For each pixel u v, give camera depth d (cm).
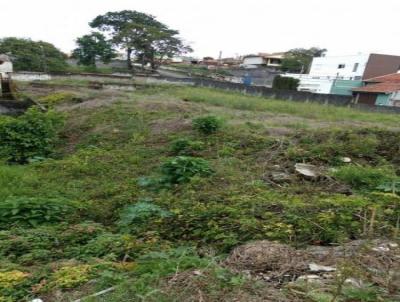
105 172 619
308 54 4972
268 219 352
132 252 303
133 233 354
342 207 371
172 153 719
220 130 839
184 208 399
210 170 555
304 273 245
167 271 243
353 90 2511
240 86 2330
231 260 269
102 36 3375
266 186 489
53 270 267
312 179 521
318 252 280
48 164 655
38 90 1703
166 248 308
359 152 648
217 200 421
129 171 620
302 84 3222
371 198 418
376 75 3098
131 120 1010
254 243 295
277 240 310
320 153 638
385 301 200
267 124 1011
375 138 718
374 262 248
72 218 405
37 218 389
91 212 430
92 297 220
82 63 3306
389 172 530
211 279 229
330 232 316
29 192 494
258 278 239
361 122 1233
